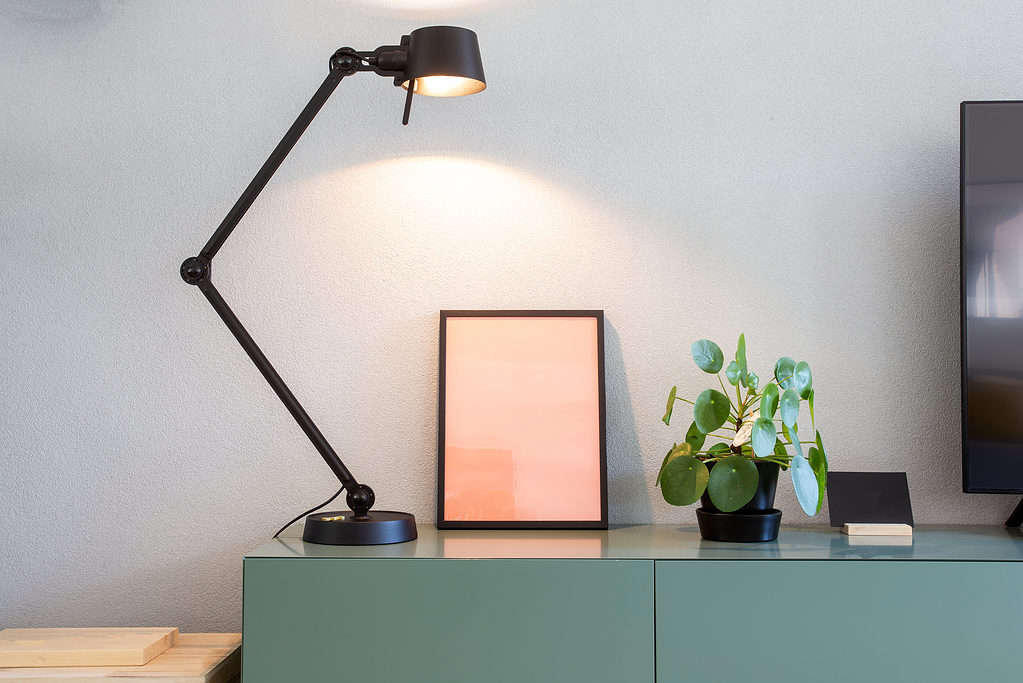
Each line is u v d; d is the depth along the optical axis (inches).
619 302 71.2
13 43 71.3
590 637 55.4
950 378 71.1
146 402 70.4
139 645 58.8
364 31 71.8
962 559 56.0
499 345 69.6
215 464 70.4
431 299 71.2
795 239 71.5
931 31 71.9
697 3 72.2
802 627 55.6
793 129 71.8
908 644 55.5
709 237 71.5
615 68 71.9
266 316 71.0
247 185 71.5
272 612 55.3
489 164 71.7
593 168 71.6
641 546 60.1
